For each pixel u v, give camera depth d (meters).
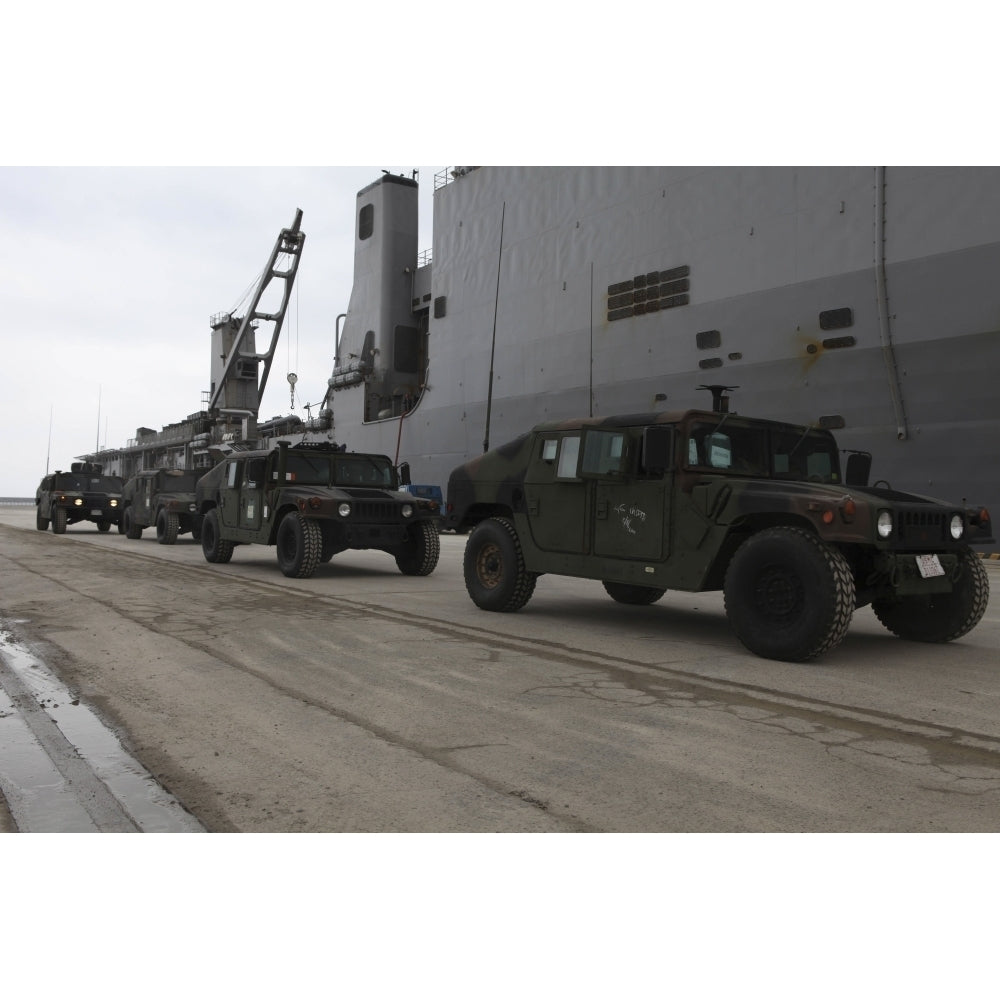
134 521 19.38
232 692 4.39
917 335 14.01
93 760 3.28
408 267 30.47
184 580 10.02
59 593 8.57
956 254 13.48
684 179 17.81
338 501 10.38
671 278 18.09
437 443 25.81
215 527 12.59
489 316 23.62
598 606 8.15
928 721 3.88
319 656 5.38
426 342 30.69
